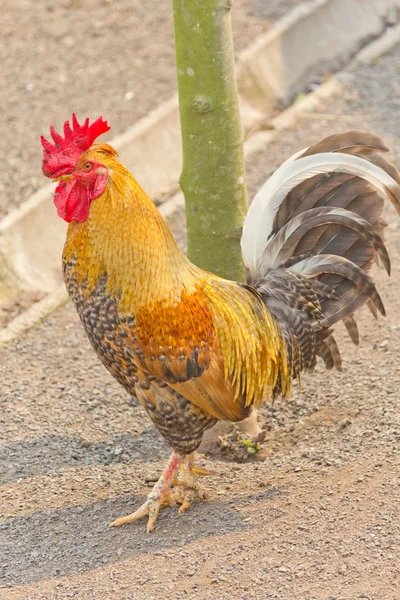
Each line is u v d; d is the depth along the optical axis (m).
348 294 3.21
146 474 3.22
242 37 4.59
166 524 3.10
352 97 4.41
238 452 3.29
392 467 3.12
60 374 3.48
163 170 4.04
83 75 4.38
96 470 3.24
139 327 3.03
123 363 3.07
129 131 4.04
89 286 3.05
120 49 4.58
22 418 3.36
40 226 3.81
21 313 3.64
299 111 4.30
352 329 3.25
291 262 3.20
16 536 3.10
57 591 2.99
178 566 3.01
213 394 3.08
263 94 4.41
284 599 2.93
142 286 3.03
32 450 3.28
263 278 3.20
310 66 4.68
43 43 4.63
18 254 3.74
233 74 3.19
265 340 3.15
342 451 3.19
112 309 3.04
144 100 4.18
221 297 3.12
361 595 2.92
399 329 3.48
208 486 3.18
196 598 2.95
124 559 3.04
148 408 3.10
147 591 2.97
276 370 3.18
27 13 4.89
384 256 3.15
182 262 3.10
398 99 4.36
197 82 3.17
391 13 5.18
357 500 3.07
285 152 4.09
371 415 3.26
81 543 3.08
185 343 3.05
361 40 4.95
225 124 3.20
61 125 4.10
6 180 3.93
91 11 4.93
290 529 3.04
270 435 3.32
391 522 3.02
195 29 3.14
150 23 4.81
